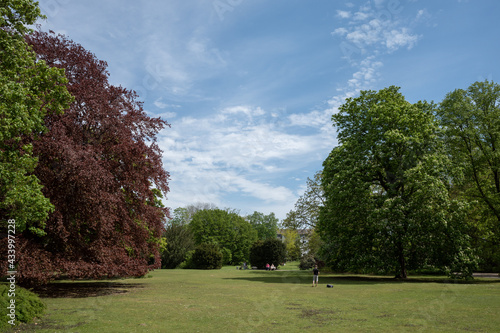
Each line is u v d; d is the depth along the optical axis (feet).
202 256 170.09
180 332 25.81
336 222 91.25
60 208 50.98
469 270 79.97
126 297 48.37
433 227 79.30
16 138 35.65
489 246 95.14
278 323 29.50
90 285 67.92
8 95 33.88
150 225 66.95
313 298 47.29
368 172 91.45
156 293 53.98
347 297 48.65
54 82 41.93
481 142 95.76
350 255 92.58
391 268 84.79
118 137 59.93
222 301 44.19
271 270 152.97
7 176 34.86
